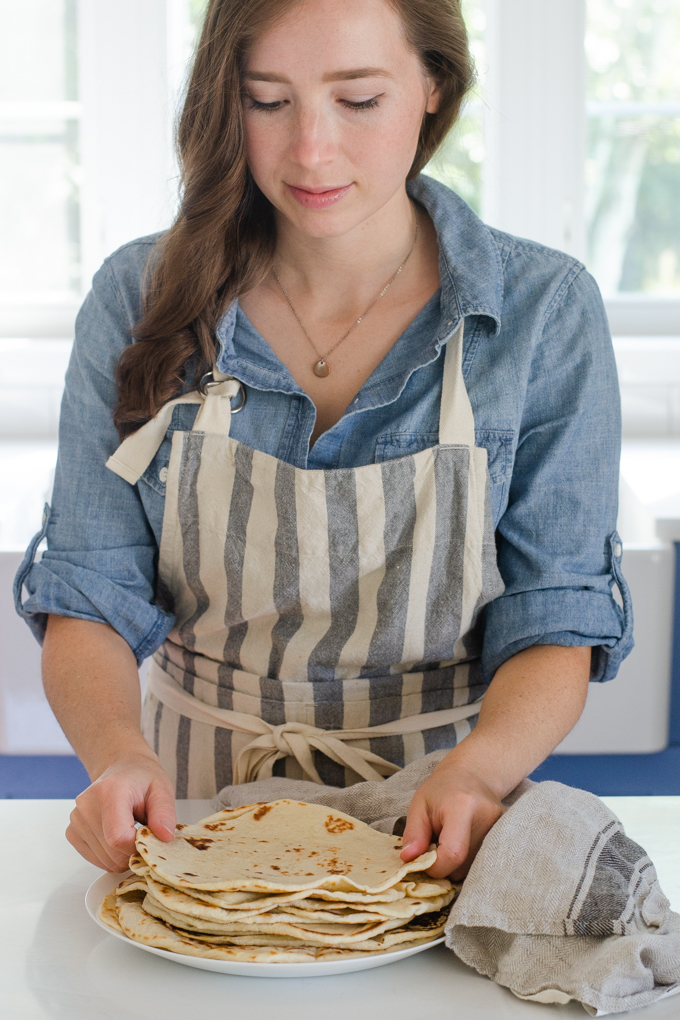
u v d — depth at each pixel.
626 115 2.31
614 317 2.39
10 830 0.95
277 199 0.96
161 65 2.29
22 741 1.71
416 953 0.75
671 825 0.94
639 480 1.86
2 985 0.70
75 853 0.90
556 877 0.72
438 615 1.03
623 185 2.34
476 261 1.03
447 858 0.76
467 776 0.84
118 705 0.96
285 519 1.01
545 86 2.29
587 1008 0.66
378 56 0.87
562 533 1.03
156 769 0.87
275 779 0.99
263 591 1.03
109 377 1.09
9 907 0.81
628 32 2.28
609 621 1.01
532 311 1.03
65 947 0.75
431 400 1.02
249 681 1.08
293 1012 0.67
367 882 0.73
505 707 0.95
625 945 0.67
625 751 1.72
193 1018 0.66
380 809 0.89
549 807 0.78
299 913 0.70
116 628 1.05
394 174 0.93
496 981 0.70
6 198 2.36
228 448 1.02
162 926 0.72
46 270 2.39
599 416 1.04
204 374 1.05
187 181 1.04
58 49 2.30
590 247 2.38
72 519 1.08
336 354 1.06
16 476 1.91
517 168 2.33
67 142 2.33
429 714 1.07
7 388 2.30
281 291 1.08
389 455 1.01
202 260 1.02
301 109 0.89
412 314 1.05
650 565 1.65
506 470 1.02
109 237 2.36
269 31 0.87
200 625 1.09
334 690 1.06
